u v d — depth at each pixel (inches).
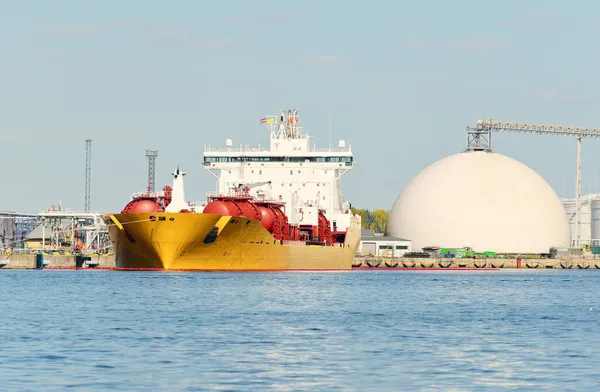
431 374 2253.9
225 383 2123.5
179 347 2645.2
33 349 2578.7
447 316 3636.8
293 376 2215.8
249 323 3250.5
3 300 4168.3
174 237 5743.1
